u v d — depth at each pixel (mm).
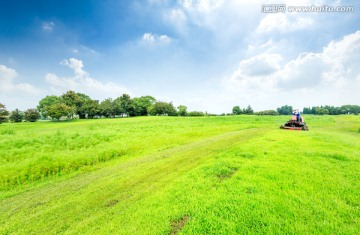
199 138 18375
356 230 4199
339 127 29984
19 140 16641
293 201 5301
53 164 10023
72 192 7230
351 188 6004
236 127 27078
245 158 9453
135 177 8234
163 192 6281
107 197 6535
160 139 17391
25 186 8164
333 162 8516
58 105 86125
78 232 4703
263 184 6355
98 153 12320
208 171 7773
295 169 7641
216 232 4238
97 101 110188
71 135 19359
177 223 4695
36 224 5234
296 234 4137
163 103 110875
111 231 4559
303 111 168000
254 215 4734
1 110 76062
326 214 4734
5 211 6055
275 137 15562
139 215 5062
